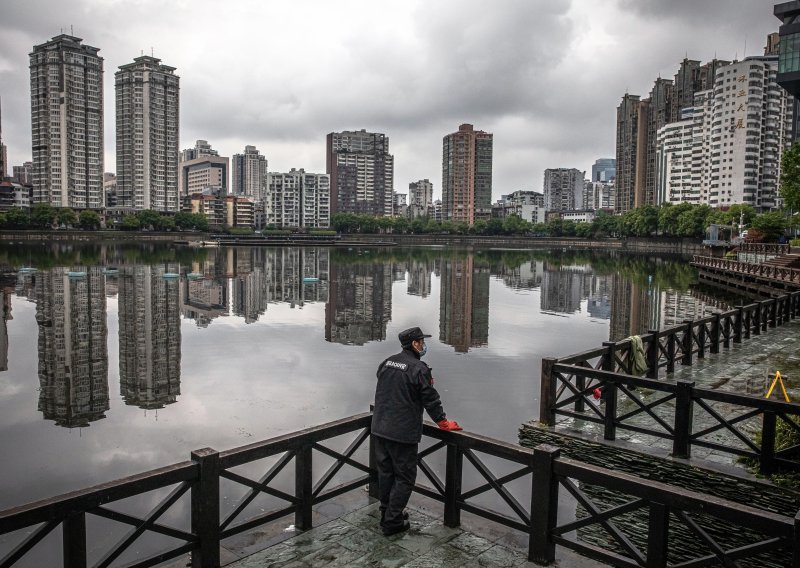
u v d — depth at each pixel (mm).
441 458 13531
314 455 13523
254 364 22750
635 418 12070
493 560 6145
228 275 67125
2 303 40000
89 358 23891
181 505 11305
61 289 48594
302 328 31938
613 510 5531
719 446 9195
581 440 10586
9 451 13688
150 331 30578
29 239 152625
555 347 26578
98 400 17828
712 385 14680
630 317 36719
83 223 172625
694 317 36562
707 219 127188
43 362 23156
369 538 6594
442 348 26156
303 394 18438
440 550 6348
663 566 5219
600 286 56625
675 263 95312
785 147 165125
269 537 6609
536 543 6043
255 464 12969
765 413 8711
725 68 163500
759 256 69062
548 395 11266
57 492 11617
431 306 42281
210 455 5754
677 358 16469
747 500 8656
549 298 47156
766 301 22844
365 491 7797
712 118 170375
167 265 79312
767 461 8758
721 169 166375
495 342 27812
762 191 163250
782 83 74062
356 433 15062
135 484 5199
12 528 4516
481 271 76812
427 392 6438
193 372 21422
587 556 5750
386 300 45781
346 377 20688
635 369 13898
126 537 5262
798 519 4430
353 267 83188
